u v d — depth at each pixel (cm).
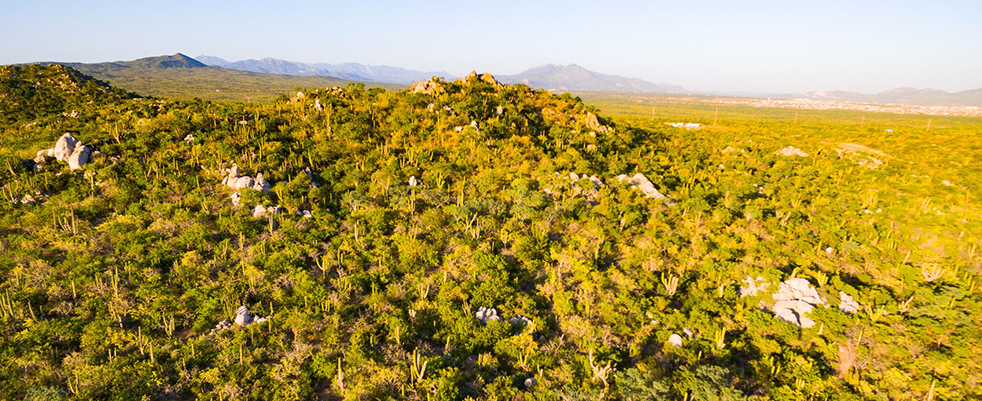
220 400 2472
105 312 3206
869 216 5412
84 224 4316
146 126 6334
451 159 6462
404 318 3403
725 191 6281
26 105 10056
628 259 4444
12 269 3575
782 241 4828
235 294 3512
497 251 4553
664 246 4703
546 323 3450
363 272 3978
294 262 4034
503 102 8338
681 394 2716
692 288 3991
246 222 4603
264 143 6231
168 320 3203
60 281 3494
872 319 3478
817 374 2939
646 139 9119
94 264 3672
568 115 8838
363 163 6156
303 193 5372
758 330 3416
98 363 2744
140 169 5344
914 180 6219
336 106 7831
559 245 4616
